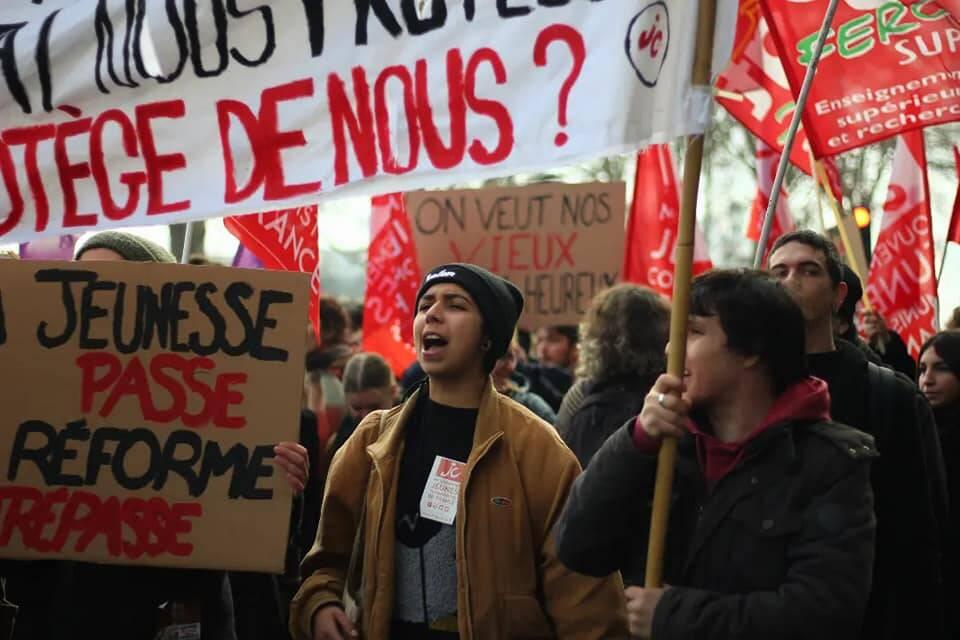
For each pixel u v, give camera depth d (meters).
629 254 8.64
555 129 3.11
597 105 3.04
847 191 15.27
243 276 3.77
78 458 3.74
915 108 5.39
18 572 3.90
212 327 3.77
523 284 8.84
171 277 3.79
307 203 3.49
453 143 3.27
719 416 3.04
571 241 8.77
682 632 2.81
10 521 3.72
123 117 3.70
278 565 3.67
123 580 3.83
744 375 3.00
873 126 5.44
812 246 4.14
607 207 8.73
